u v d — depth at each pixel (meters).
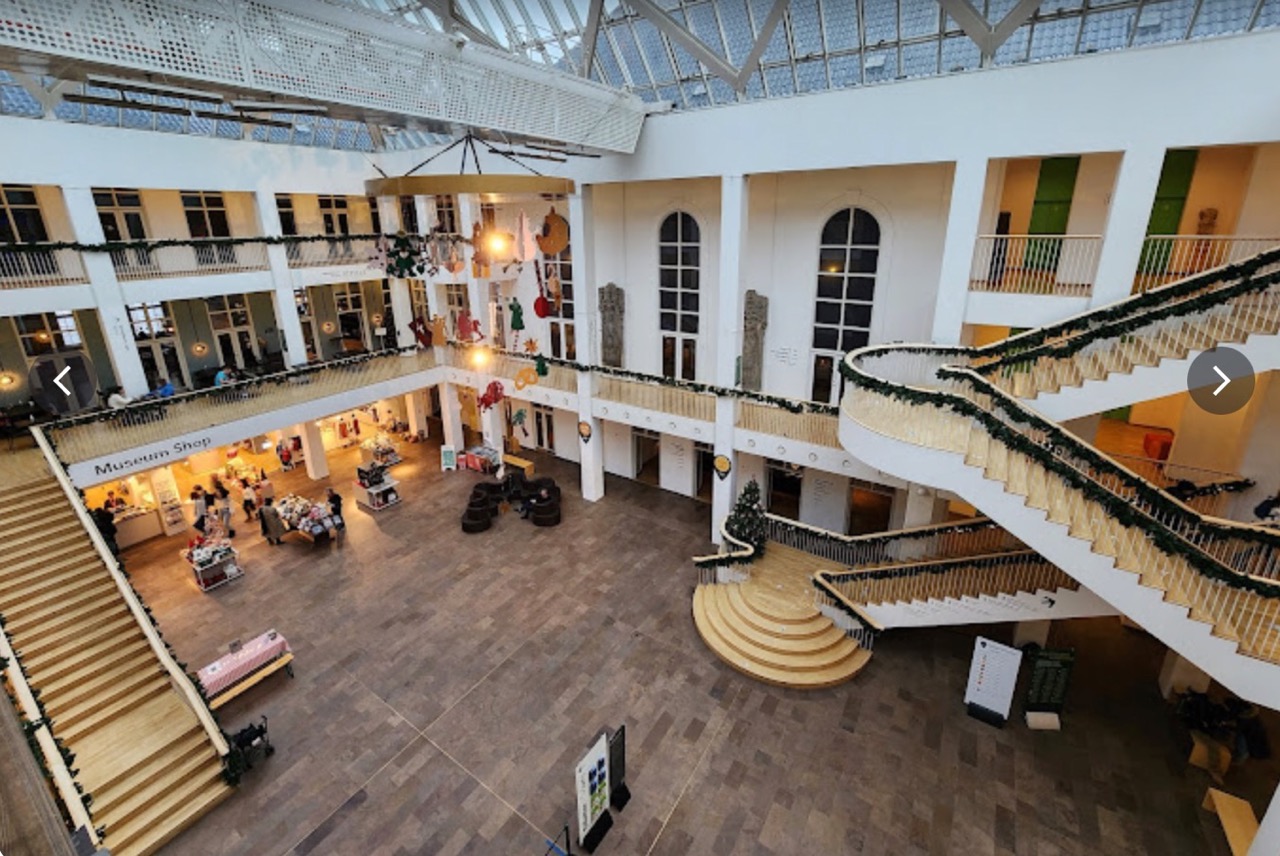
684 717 10.65
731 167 13.11
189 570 15.06
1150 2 9.40
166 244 15.00
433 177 8.02
